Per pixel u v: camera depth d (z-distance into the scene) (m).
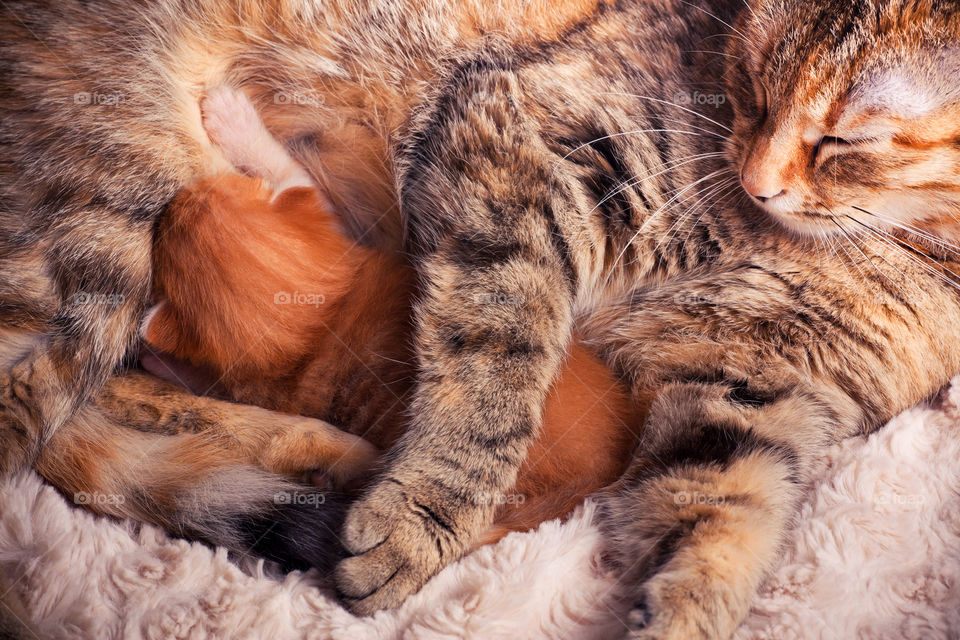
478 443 0.75
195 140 0.80
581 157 0.78
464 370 0.76
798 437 0.77
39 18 0.77
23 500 0.74
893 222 0.76
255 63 0.82
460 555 0.75
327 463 0.77
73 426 0.77
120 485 0.76
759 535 0.74
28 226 0.76
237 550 0.75
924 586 0.74
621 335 0.80
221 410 0.78
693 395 0.78
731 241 0.79
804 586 0.74
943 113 0.73
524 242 0.77
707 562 0.73
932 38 0.72
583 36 0.80
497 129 0.79
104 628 0.71
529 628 0.73
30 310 0.76
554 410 0.78
